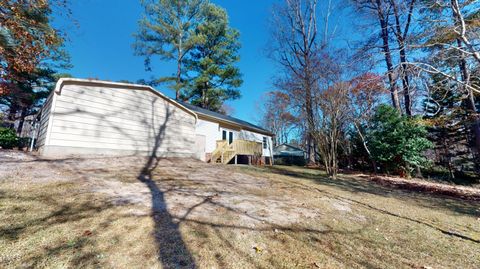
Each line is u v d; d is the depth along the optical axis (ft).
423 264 8.53
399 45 26.99
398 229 12.48
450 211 17.79
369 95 44.45
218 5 71.72
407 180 37.37
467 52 21.21
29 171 15.93
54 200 11.32
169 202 12.98
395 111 44.91
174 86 66.49
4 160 18.07
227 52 72.79
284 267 7.56
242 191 17.87
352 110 44.70
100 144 26.32
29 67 28.48
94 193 13.03
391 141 44.32
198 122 45.70
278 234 10.21
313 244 9.55
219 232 9.74
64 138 23.54
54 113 23.06
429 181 39.34
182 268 6.97
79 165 19.97
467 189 30.01
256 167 42.39
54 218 9.39
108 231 8.80
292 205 15.20
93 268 6.55
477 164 53.57
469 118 41.86
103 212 10.50
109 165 21.83
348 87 33.65
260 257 8.08
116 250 7.59
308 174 37.29
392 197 22.25
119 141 28.19
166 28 64.64
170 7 64.85
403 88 28.55
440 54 23.59
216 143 49.14
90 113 25.81
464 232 12.77
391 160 44.37
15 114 58.85
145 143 31.07
